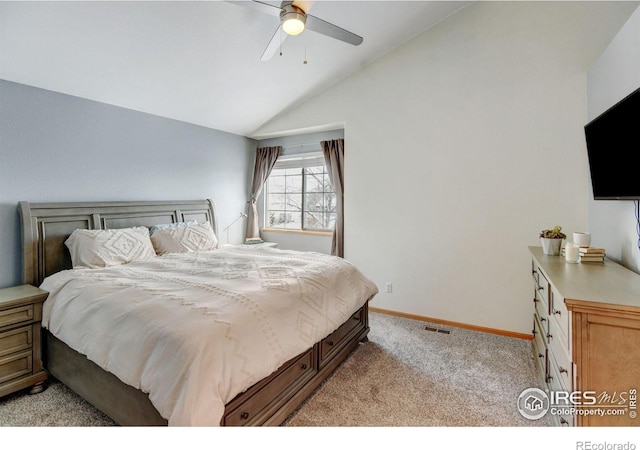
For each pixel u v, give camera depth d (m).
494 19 2.96
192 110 3.63
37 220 2.53
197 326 1.42
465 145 3.12
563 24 2.69
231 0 1.79
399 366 2.43
